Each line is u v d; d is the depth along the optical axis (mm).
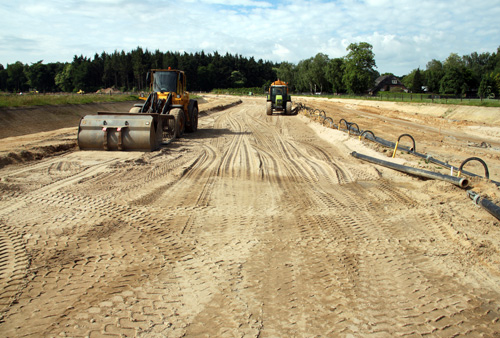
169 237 5293
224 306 3678
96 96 39438
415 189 8422
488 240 5418
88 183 7965
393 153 12172
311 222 6105
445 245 5297
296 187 8445
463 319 3596
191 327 3328
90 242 4996
